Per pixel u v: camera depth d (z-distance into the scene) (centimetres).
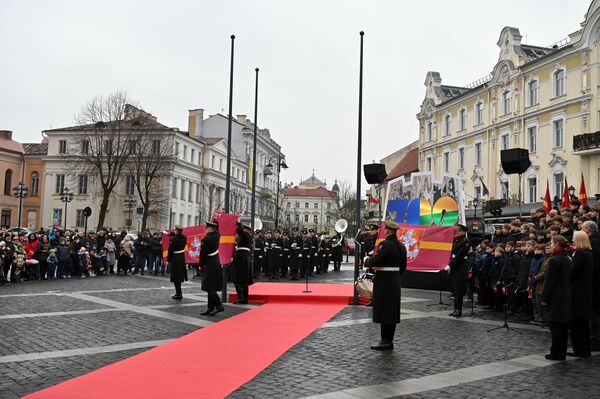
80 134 5806
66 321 1141
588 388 691
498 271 1422
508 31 4441
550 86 3894
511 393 665
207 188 6550
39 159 6431
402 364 808
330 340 984
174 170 5772
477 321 1245
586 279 893
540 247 1229
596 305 1010
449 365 808
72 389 654
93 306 1372
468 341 998
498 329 1134
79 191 5978
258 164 8288
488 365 812
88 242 2438
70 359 812
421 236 1512
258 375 732
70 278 2233
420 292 1850
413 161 6488
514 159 1586
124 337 984
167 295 1636
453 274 1323
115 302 1455
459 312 1312
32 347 892
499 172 4484
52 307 1344
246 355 851
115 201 5784
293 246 2264
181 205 6056
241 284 1480
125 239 2502
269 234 2425
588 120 3541
